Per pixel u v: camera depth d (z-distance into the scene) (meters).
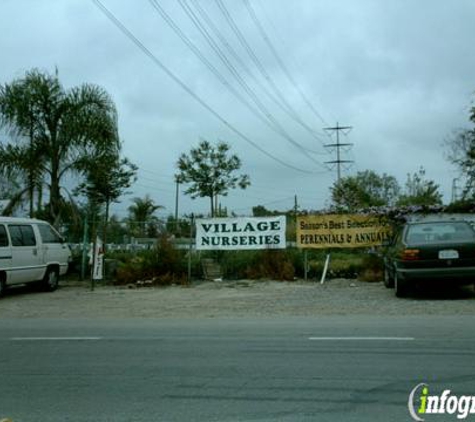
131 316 11.61
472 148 28.61
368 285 16.05
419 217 17.44
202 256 18.41
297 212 17.69
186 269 17.89
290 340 8.38
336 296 13.95
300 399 5.60
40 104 19.06
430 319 10.12
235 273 18.23
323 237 17.42
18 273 15.03
